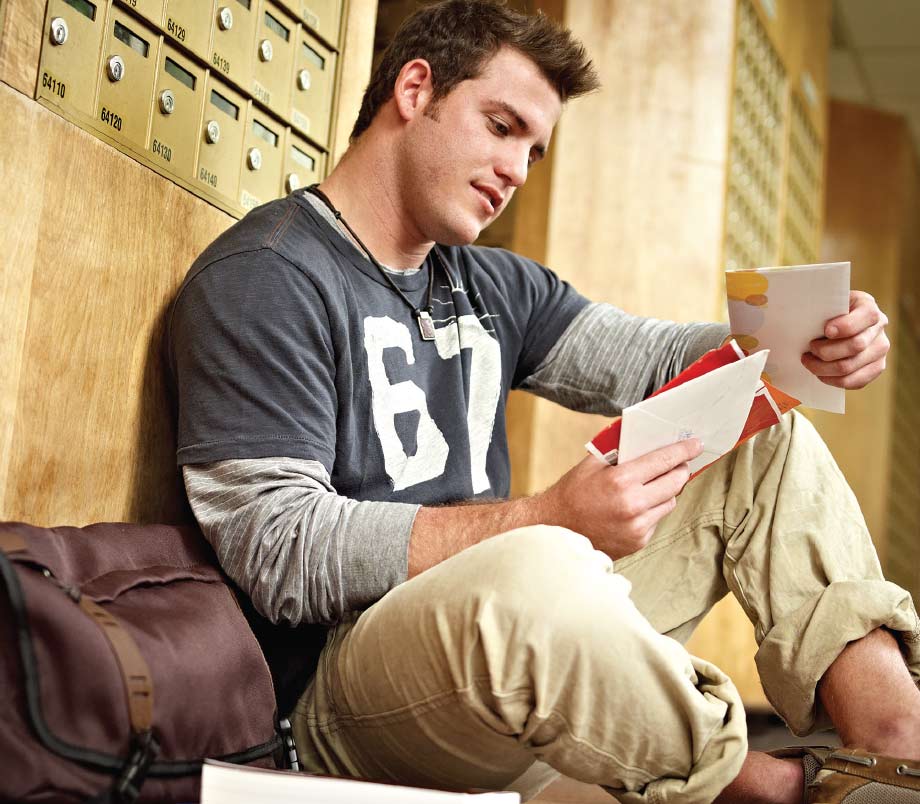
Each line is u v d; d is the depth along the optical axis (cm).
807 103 500
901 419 713
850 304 126
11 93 114
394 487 128
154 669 85
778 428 125
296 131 167
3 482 114
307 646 116
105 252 127
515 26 138
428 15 141
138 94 135
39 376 119
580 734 90
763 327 126
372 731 104
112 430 129
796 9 472
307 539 108
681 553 126
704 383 104
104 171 127
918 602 750
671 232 365
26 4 118
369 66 183
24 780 74
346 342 124
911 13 598
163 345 135
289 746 104
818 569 118
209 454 113
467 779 104
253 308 117
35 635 77
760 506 122
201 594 102
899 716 108
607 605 89
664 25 375
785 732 316
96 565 96
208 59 146
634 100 369
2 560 76
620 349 159
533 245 360
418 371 135
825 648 112
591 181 363
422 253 141
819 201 532
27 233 117
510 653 89
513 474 344
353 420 126
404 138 137
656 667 89
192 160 145
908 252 718
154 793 84
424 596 95
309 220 132
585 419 346
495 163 136
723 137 376
